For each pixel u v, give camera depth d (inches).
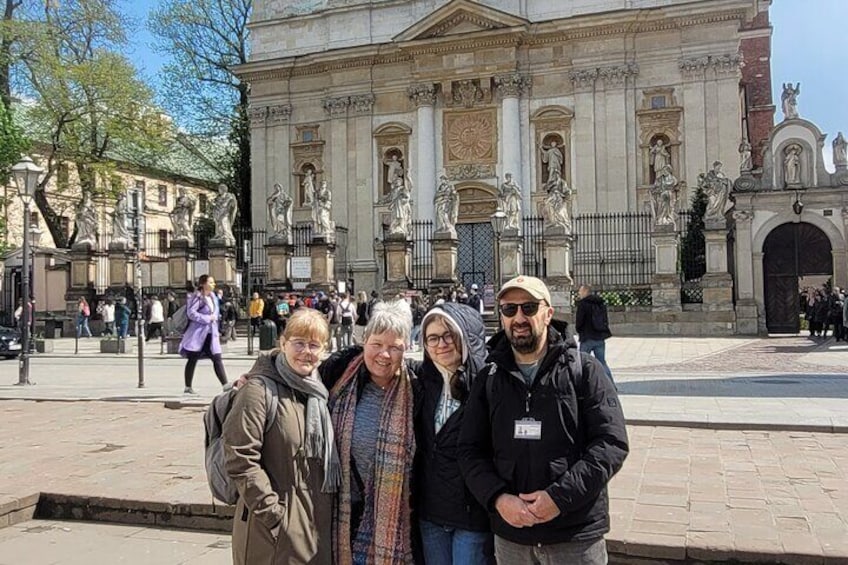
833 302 1105.4
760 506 284.4
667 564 244.5
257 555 169.8
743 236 1226.6
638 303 1378.0
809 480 323.0
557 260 1322.6
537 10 1797.5
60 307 1514.5
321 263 1446.9
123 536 291.6
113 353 1077.1
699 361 839.1
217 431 184.7
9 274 1558.8
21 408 550.6
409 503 184.4
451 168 1824.6
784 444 398.0
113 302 1424.7
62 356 1041.5
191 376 592.1
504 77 1775.3
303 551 171.8
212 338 590.2
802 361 818.8
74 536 291.7
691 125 1676.9
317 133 1951.3
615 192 1712.6
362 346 198.4
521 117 1788.9
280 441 174.6
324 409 183.2
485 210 1796.3
